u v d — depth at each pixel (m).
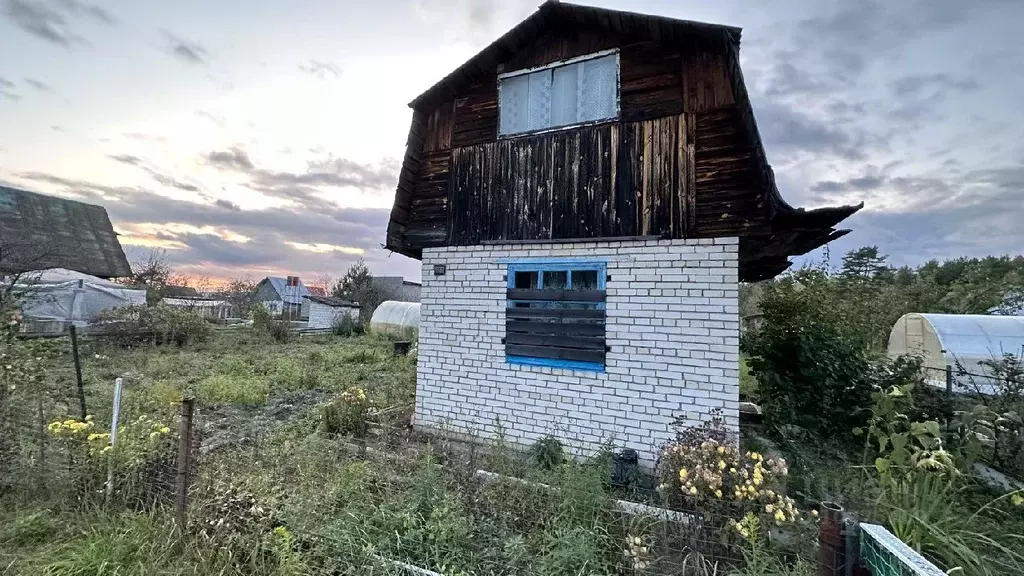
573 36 6.36
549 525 3.61
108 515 3.84
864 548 2.37
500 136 6.74
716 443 3.95
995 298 16.12
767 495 3.45
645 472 5.32
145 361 12.38
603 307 5.90
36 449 4.45
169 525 3.61
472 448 4.78
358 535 3.38
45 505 3.99
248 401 8.47
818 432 6.58
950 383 7.17
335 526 3.41
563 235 6.18
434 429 6.78
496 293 6.62
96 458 4.23
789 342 7.50
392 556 3.22
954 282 24.11
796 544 3.36
